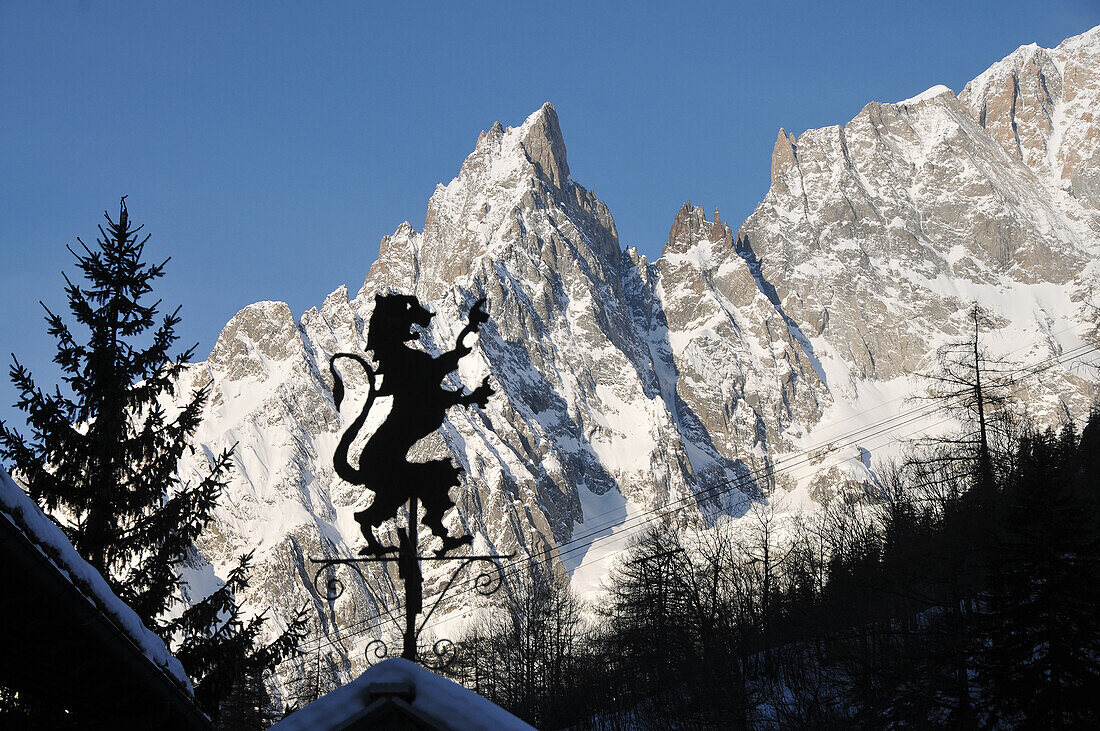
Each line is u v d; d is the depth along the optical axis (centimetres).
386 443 1098
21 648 1199
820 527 10362
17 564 1085
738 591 8681
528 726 923
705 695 6500
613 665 8775
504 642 10406
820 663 6862
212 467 2805
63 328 2809
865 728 4972
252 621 2695
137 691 1232
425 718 939
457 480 1095
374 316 1144
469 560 1066
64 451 2694
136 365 2822
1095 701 3791
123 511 2705
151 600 2661
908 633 5138
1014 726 3994
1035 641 3909
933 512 6588
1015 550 4006
